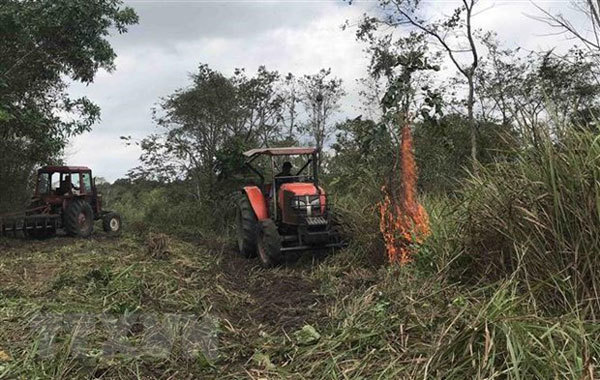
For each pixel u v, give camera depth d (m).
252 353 4.19
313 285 6.35
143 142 16.25
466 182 5.11
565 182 3.88
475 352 3.16
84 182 13.32
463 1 12.00
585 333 3.22
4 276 7.00
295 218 7.83
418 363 3.27
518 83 12.54
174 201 15.77
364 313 4.41
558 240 3.83
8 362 3.94
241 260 8.55
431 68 7.63
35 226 12.18
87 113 12.05
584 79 10.68
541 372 2.92
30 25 10.38
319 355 3.84
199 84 16.39
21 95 11.71
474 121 11.45
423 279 4.96
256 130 17.20
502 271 4.35
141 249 9.22
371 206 7.39
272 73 17.08
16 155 12.66
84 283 6.27
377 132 7.40
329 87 17.89
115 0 11.45
